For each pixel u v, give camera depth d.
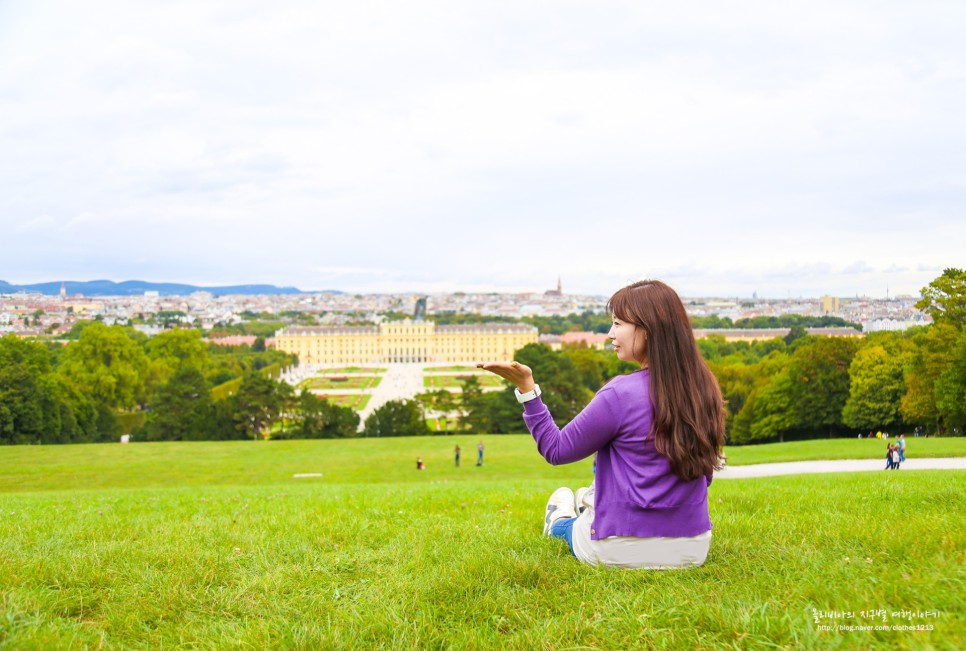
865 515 6.48
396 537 5.88
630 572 4.12
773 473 29.23
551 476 33.59
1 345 66.06
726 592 3.73
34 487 31.28
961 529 5.05
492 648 3.26
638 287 4.15
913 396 46.59
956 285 43.72
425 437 52.03
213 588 4.38
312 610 3.91
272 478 33.78
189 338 119.62
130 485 31.80
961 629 2.91
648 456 4.04
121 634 3.65
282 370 172.00
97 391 81.25
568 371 82.88
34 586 4.32
